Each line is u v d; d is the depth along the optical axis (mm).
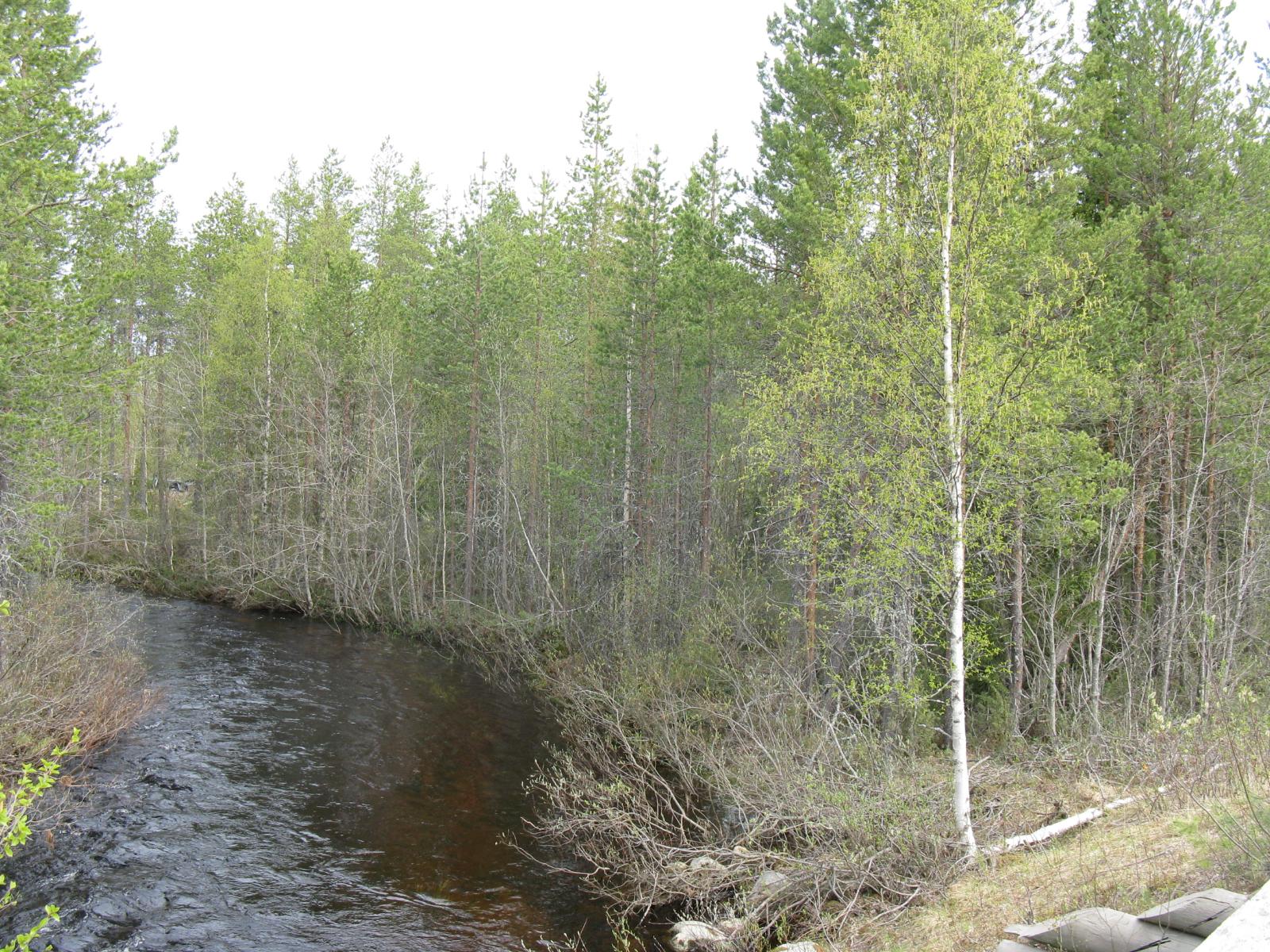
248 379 34906
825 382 12445
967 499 11406
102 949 9812
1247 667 13320
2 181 14438
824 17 19359
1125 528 16891
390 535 31609
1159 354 16906
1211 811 8484
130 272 17812
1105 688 18062
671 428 26500
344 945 10234
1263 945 2713
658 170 24875
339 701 20812
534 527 29188
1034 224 14266
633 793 14055
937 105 11367
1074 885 8141
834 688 15289
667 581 22547
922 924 8828
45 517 19250
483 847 13141
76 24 17203
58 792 13844
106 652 19812
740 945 10195
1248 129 19078
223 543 34656
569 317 33594
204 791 14586
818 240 17141
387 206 47750
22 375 15500
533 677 24094
